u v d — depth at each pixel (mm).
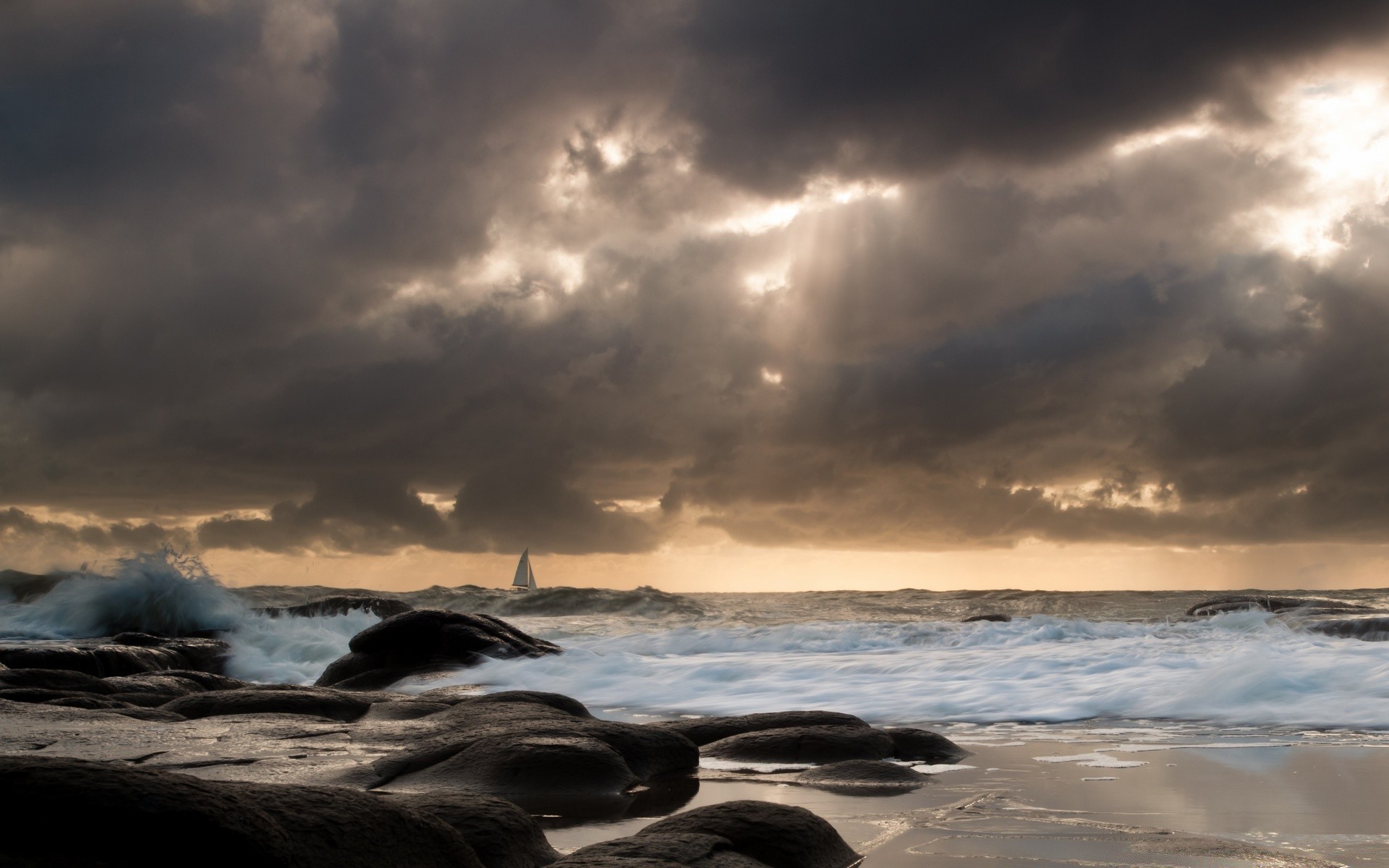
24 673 9281
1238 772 6227
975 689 10516
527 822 4203
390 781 5785
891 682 11250
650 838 3824
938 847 4430
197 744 6324
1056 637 16859
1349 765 6441
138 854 2820
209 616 19016
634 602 35438
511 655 13984
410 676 13289
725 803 4340
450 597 36750
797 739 7074
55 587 20672
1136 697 9562
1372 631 13352
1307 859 4145
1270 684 9391
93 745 6105
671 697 11281
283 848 3027
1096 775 6195
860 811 5238
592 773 5898
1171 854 4250
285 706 8336
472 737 6430
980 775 6277
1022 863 4145
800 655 14375
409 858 3445
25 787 2857
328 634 18250
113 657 12719
